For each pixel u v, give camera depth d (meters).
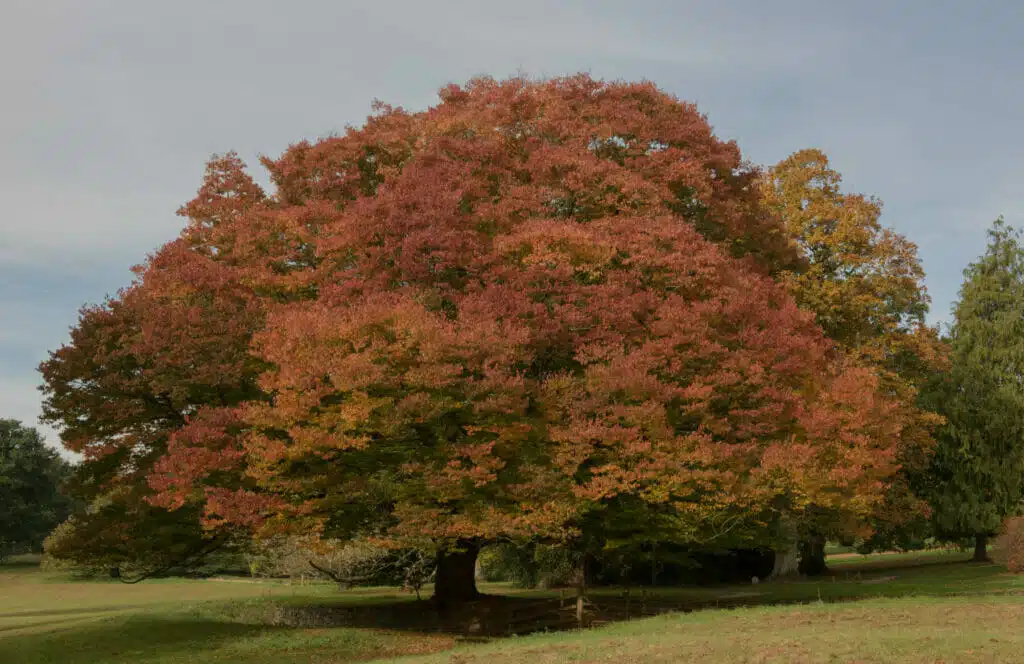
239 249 25.42
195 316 22.80
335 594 35.62
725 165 28.34
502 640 19.55
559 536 21.77
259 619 26.03
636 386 20.38
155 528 24.33
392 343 20.34
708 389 21.17
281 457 20.03
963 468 41.84
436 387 19.84
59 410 24.34
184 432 20.91
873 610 19.03
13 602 41.06
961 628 14.93
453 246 22.17
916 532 44.09
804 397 24.92
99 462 25.61
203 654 20.70
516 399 20.16
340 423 19.88
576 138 25.95
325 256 23.88
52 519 91.88
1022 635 13.35
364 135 27.86
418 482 20.62
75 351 23.69
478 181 24.42
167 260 25.98
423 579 33.12
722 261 24.02
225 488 21.61
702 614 20.56
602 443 21.09
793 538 36.62
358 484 20.72
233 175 29.48
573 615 24.64
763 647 13.49
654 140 27.31
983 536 43.00
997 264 44.34
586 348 21.55
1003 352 41.88
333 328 20.05
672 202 26.12
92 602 39.34
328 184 26.78
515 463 21.98
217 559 52.62
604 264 22.97
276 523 20.86
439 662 15.13
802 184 39.25
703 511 22.17
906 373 39.25
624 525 23.78
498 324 20.72
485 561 40.66
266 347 20.75
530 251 22.50
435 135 26.30
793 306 25.77
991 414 40.97
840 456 23.72
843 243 37.59
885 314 38.31
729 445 21.53
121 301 24.70
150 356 22.67
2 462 88.75
